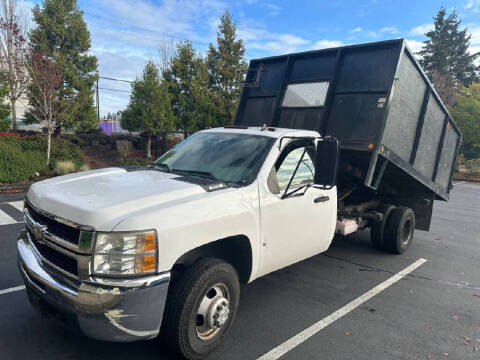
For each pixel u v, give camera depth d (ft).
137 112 61.11
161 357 10.70
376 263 20.71
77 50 60.39
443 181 26.12
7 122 48.93
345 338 12.46
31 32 56.39
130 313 8.54
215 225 10.25
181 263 10.76
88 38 60.54
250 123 23.06
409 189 24.40
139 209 9.19
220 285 10.74
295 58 21.27
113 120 104.63
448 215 38.86
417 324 13.76
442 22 140.77
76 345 11.10
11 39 47.80
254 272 12.10
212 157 13.51
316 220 14.75
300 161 13.43
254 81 22.93
